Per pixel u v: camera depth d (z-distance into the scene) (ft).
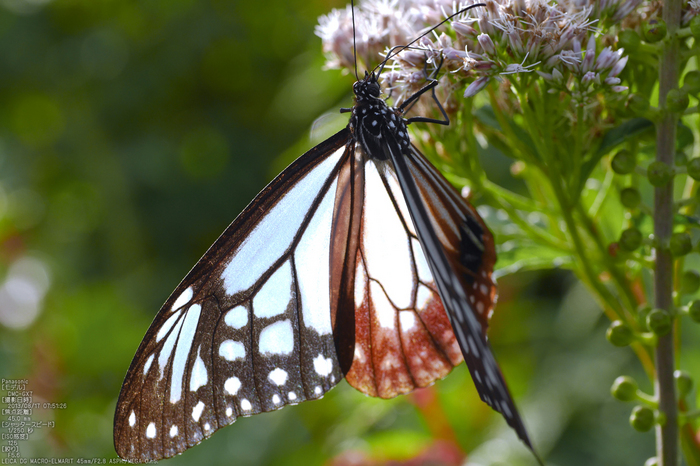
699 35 1.12
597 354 1.60
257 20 3.07
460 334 1.12
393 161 1.16
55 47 3.09
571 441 1.53
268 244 1.19
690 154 1.22
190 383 1.18
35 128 3.27
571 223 1.18
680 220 1.15
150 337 1.17
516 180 1.47
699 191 1.14
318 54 1.69
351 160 1.20
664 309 1.14
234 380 1.18
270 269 1.19
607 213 1.23
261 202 1.19
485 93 1.23
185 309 1.17
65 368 1.81
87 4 3.06
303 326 1.20
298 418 1.54
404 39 1.21
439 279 1.13
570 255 1.21
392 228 1.20
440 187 1.19
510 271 1.21
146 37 3.12
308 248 1.20
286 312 1.19
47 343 1.83
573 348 1.67
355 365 1.21
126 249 2.90
